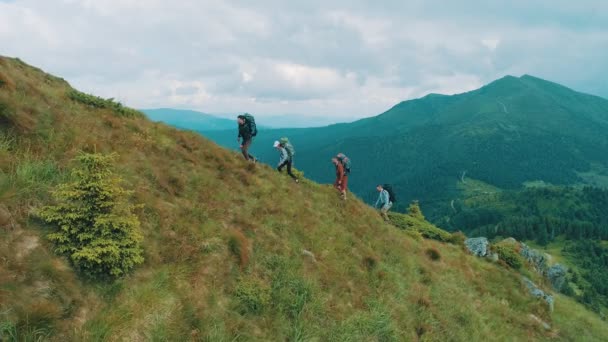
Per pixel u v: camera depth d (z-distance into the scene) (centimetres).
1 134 711
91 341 509
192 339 617
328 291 969
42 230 581
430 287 1390
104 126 1043
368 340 885
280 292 848
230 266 816
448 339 1131
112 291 591
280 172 1602
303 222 1207
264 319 764
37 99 898
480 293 1728
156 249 720
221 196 1048
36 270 520
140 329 571
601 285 13062
